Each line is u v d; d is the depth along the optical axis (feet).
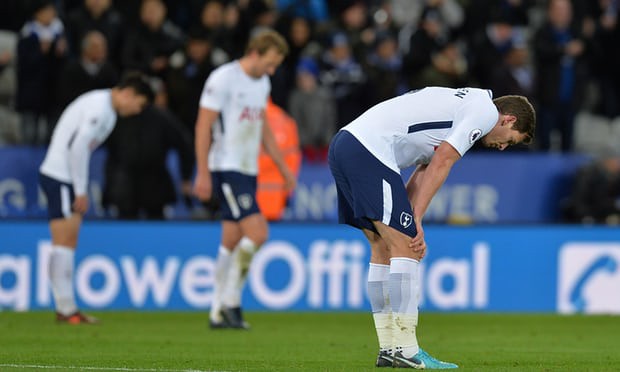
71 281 135.33
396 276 80.33
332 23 197.88
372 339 118.21
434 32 193.06
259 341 113.80
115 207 167.22
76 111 131.85
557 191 183.62
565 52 197.98
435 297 167.84
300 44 192.54
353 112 187.01
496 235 169.48
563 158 183.73
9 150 167.94
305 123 183.01
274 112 163.43
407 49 197.36
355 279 165.99
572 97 198.90
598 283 170.50
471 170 181.47
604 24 208.95
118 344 107.86
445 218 180.65
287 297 164.55
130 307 161.89
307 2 200.23
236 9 190.90
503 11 203.92
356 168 80.33
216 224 163.94
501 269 169.37
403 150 82.02
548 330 135.64
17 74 179.93
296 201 175.94
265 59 122.52
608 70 210.38
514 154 184.03
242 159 123.75
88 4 187.32
